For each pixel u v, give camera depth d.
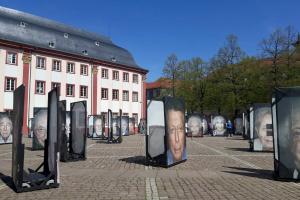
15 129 11.10
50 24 68.44
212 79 62.09
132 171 14.50
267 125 23.77
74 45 66.62
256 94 54.91
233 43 59.31
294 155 12.12
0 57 53.34
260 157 20.05
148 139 16.53
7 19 58.03
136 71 76.44
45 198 9.51
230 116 60.00
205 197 9.55
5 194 10.07
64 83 62.25
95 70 67.56
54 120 11.46
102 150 25.00
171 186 11.10
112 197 9.58
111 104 70.62
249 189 10.65
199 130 47.38
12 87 54.75
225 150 25.02
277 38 51.16
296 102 12.34
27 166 15.96
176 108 17.12
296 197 9.58
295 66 50.28
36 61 58.09
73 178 12.70
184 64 69.69
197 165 16.36
